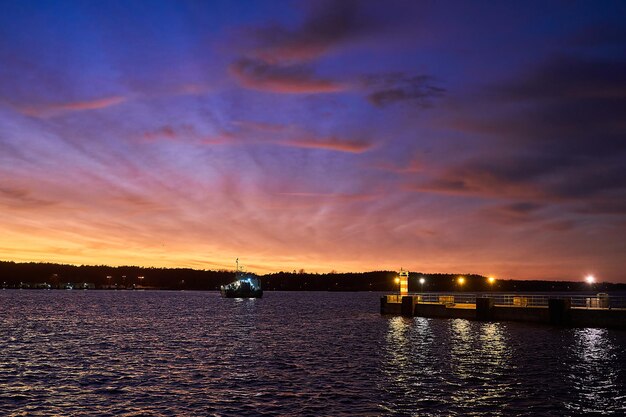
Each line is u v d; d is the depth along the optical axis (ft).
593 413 107.65
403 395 123.13
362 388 130.62
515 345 207.62
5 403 115.34
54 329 289.33
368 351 196.34
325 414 107.65
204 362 171.12
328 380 140.67
